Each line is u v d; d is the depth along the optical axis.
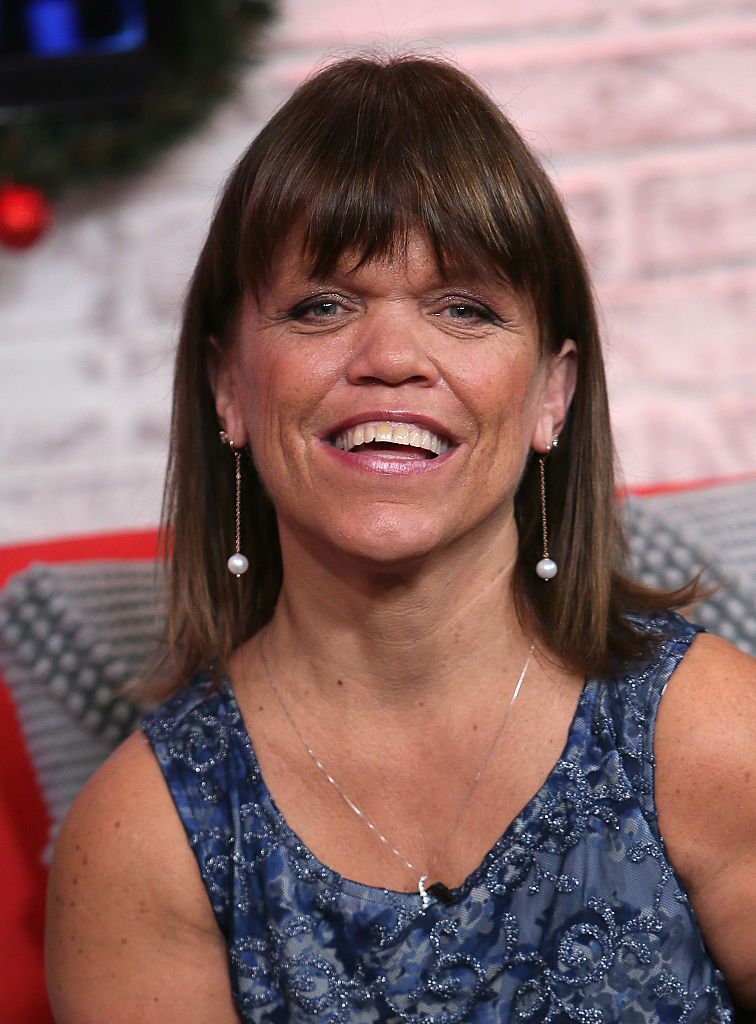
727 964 3.54
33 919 4.45
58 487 8.05
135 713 4.51
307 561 3.49
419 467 3.28
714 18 7.78
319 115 3.34
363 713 3.55
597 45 7.79
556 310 3.59
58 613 4.57
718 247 7.97
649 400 8.01
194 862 3.51
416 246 3.23
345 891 3.41
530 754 3.51
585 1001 3.34
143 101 7.35
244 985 3.44
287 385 3.31
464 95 3.37
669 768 3.41
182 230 7.94
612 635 3.67
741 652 3.63
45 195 7.57
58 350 8.02
